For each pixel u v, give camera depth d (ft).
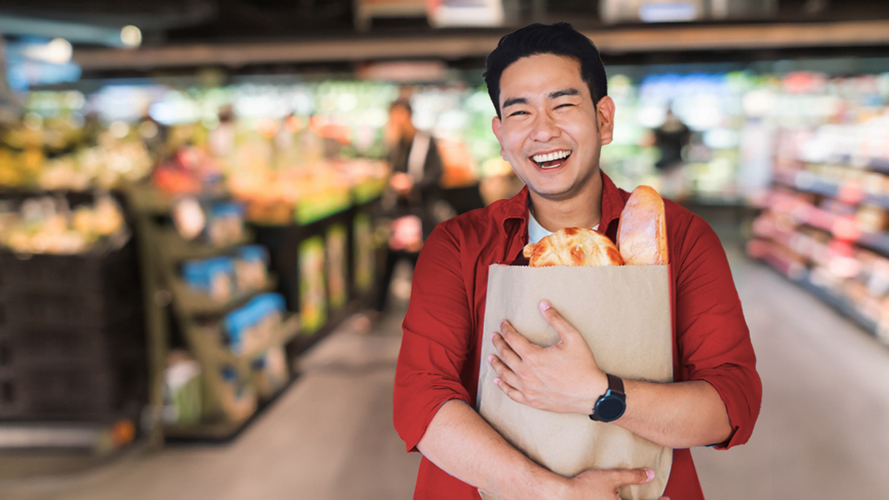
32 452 10.94
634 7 22.52
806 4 23.63
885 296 16.94
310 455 10.86
